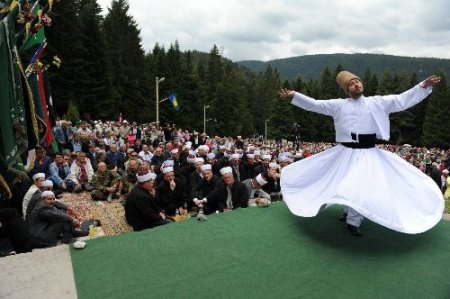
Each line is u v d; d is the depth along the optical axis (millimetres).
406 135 71438
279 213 4672
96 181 10578
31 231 6297
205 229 4172
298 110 73625
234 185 7312
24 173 2711
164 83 58406
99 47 42594
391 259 3475
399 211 3549
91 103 42000
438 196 3820
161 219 6891
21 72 2893
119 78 51938
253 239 3891
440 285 3049
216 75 88938
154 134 25859
